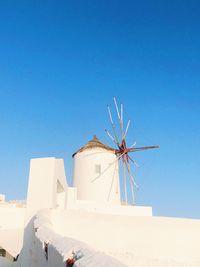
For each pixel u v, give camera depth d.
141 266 12.99
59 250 4.46
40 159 14.59
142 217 14.80
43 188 14.03
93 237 13.59
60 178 16.52
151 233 14.59
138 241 14.26
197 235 15.26
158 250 14.38
